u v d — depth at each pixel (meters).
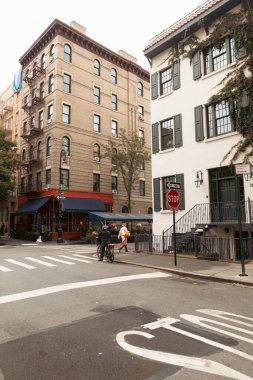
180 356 4.32
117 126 39.03
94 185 35.62
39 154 35.44
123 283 9.10
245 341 4.83
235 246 14.91
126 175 35.88
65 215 33.16
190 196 17.33
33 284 8.99
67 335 5.13
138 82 42.94
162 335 5.09
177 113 18.58
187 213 16.98
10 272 11.02
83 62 35.88
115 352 4.48
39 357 4.36
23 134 37.06
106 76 38.47
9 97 45.09
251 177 14.58
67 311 6.42
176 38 18.62
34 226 34.78
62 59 33.72
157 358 4.27
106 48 37.94
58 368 4.04
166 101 19.36
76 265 12.70
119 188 38.12
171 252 16.06
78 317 6.04
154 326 5.50
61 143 32.94
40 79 35.91
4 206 42.59
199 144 17.14
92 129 35.94
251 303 7.00
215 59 17.05
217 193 16.16
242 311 6.39
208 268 11.32
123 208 38.47
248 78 14.45
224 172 16.00
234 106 15.01
